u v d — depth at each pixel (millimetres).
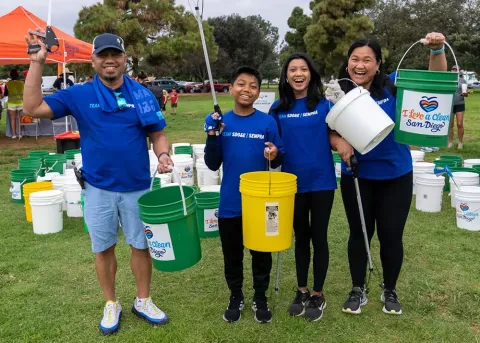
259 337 3000
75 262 4301
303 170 3100
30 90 2648
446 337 2973
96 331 3121
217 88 47438
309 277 3916
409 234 4898
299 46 41156
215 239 4875
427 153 9719
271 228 2803
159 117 2982
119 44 2783
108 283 3150
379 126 2748
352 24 29797
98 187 2910
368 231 3299
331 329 3090
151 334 3051
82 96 2834
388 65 37094
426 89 2742
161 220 2750
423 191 5699
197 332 3082
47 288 3771
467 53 37000
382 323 3160
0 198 6641
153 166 6418
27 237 4996
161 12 28359
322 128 3084
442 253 4359
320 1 32250
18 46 10328
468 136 12344
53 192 5188
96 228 2965
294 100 3145
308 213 3213
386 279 3285
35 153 8094
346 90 3113
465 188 5121
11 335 3076
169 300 3562
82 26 26734
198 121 17938
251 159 3041
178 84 46500
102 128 2844
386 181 3100
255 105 8094
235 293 3252
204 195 4906
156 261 2885
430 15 36719
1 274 4055
